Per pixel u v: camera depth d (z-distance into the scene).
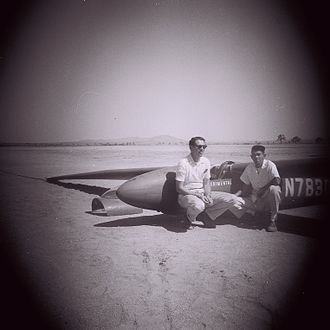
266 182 4.55
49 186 10.66
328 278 2.79
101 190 9.62
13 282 2.90
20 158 34.19
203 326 2.10
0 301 2.54
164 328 2.09
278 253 3.52
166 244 3.97
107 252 3.71
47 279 2.95
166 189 4.80
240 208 4.56
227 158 30.11
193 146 4.45
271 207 4.45
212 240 4.10
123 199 4.73
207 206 4.65
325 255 3.39
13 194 8.84
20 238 4.38
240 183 5.30
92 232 4.67
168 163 22.16
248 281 2.79
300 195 5.34
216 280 2.82
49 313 2.34
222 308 2.33
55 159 31.30
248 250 3.65
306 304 2.36
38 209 6.60
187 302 2.43
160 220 5.43
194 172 4.54
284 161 5.96
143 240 4.18
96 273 3.07
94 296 2.58
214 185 5.22
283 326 2.09
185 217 4.95
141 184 4.71
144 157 32.41
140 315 2.27
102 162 25.03
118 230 4.77
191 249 3.73
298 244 3.85
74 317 2.27
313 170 5.87
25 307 2.44
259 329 2.06
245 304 2.38
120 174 9.60
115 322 2.19
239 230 4.61
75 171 17.03
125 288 2.71
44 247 3.95
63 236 4.46
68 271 3.14
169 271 3.06
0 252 3.78
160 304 2.41
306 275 2.88
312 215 5.49
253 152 4.46
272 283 2.73
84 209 6.59
